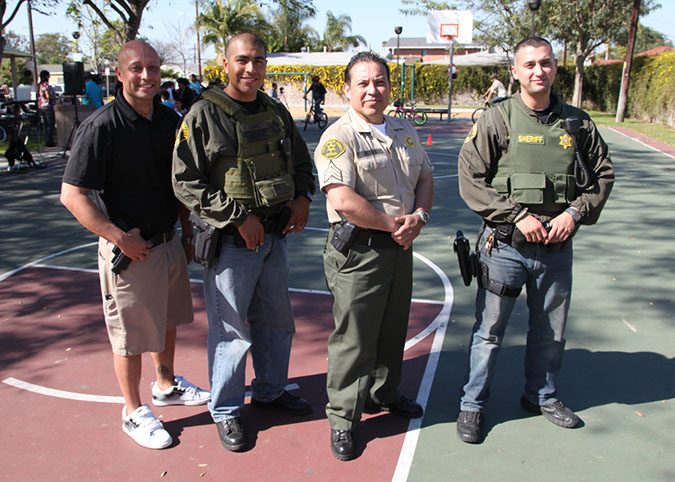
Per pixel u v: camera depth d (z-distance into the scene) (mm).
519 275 2951
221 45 43000
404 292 3041
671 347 4078
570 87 35750
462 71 38125
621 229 7191
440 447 3006
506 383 3637
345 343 2906
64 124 14719
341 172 2717
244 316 2998
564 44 34969
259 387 3332
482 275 2973
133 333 2918
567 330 4375
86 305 5004
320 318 4707
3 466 2865
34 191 9977
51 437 3113
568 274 2996
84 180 2676
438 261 6105
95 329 4516
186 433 3141
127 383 3016
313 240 7023
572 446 2998
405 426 3203
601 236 6898
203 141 2732
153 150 2852
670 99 22672
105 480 2768
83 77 13891
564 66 35656
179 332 4461
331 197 2742
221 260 2902
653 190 9680
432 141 18219
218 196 2717
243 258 2912
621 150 15070
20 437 3113
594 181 2908
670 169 11938
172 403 3418
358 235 2801
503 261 2945
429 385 3635
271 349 3240
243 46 2740
